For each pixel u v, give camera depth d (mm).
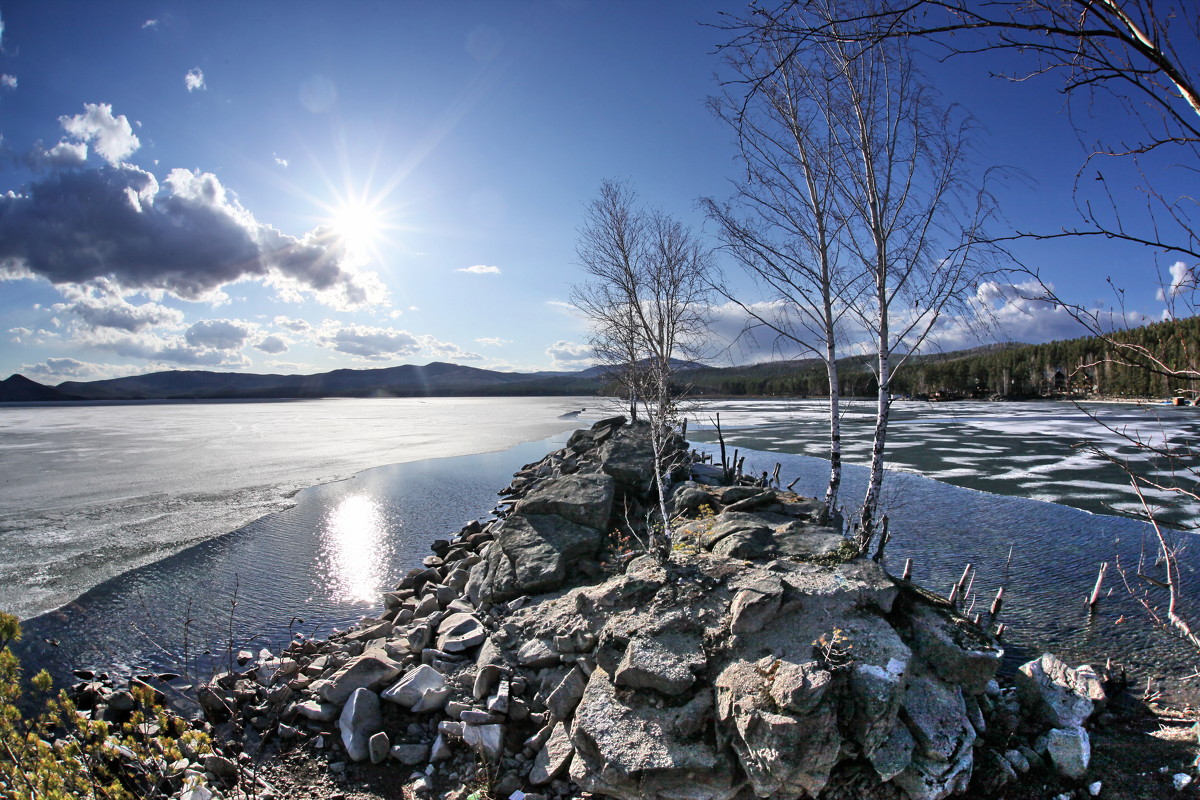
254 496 25922
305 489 27750
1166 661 10781
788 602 7625
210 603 13984
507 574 12148
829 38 3012
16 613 13234
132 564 16625
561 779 7137
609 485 14438
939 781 6242
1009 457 34406
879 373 10562
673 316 19656
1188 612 12852
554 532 13039
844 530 11641
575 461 23047
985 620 11914
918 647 7375
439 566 16266
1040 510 21859
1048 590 14250
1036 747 7203
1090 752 6996
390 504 24688
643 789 6438
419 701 8344
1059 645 11508
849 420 62625
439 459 38438
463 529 19281
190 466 34688
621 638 7816
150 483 28797
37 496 25469
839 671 6656
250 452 42000
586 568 12180
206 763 7469
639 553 11555
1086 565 15953
